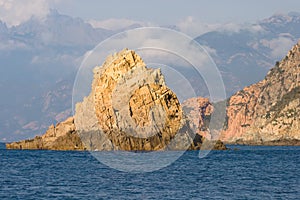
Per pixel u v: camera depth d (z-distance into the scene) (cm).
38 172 10975
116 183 8669
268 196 7294
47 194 7344
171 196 7169
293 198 7125
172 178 9606
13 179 9394
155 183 8712
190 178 9675
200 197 7106
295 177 10188
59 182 8838
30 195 7262
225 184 8738
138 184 8544
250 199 6988
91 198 6981
